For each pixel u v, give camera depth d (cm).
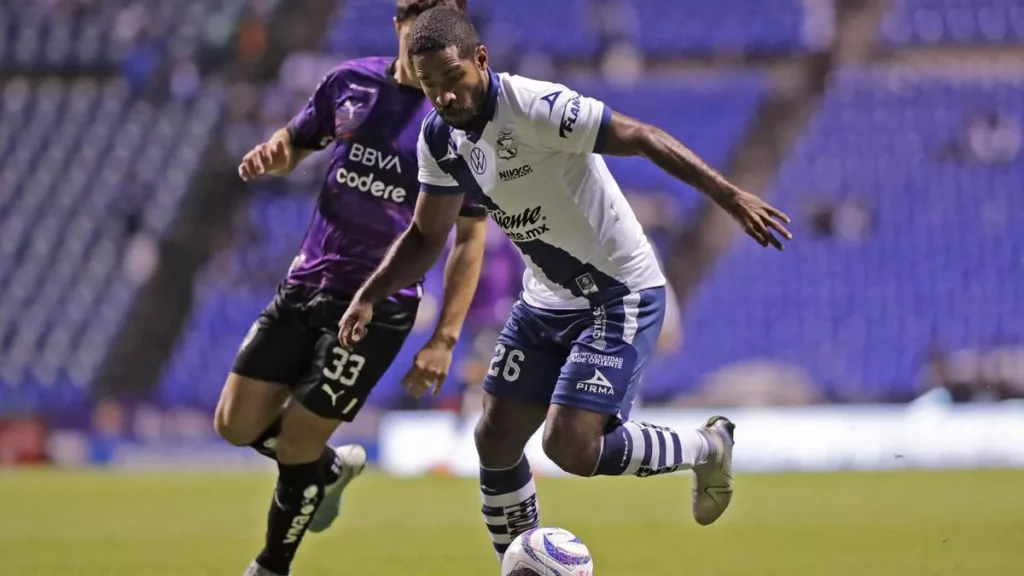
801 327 8450
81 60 10188
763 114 9856
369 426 6538
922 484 4828
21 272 8562
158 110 9625
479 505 4191
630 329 1855
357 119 2228
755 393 8106
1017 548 2756
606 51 10381
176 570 2573
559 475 5888
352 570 2505
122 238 8731
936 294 8606
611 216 1856
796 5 10631
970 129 9531
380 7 10625
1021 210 9056
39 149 9406
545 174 1784
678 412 6944
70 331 8219
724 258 8725
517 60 10156
